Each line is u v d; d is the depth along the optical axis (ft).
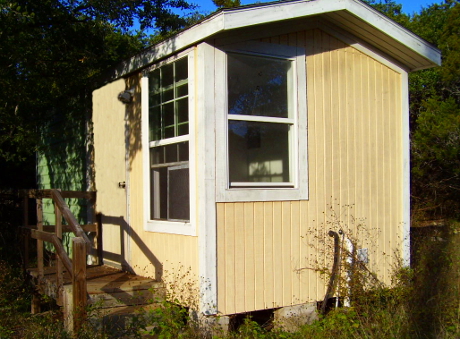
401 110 24.32
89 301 17.61
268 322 20.53
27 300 22.99
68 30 30.91
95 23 31.14
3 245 31.91
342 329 18.72
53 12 29.63
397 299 21.35
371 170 23.03
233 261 18.83
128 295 19.02
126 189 23.93
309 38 21.36
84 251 16.12
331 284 20.89
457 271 26.45
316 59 21.56
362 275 21.15
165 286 20.20
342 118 22.21
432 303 21.43
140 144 22.88
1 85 25.81
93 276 22.45
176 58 20.35
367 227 22.67
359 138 22.72
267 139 20.24
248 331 17.89
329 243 21.25
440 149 49.01
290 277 20.15
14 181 45.39
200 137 18.62
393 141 23.93
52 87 30.37
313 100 21.34
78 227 16.90
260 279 19.42
